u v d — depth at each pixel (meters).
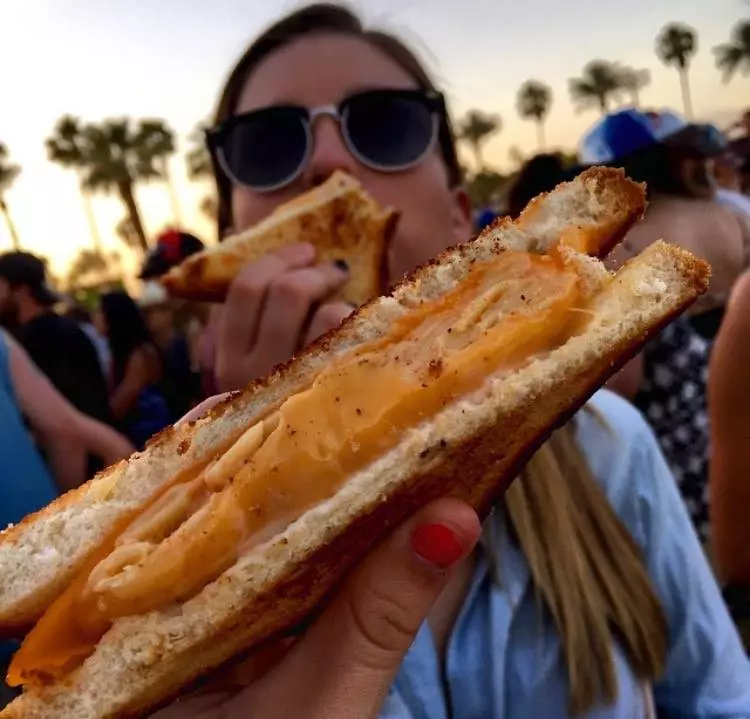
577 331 0.21
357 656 0.20
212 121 0.49
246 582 0.20
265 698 0.21
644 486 0.34
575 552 0.31
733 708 0.32
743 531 0.38
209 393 0.43
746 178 1.17
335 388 0.22
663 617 0.31
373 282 0.38
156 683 0.21
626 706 0.29
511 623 0.30
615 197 0.23
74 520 0.23
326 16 0.43
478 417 0.20
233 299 0.34
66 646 0.22
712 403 0.39
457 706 0.29
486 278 0.23
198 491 0.23
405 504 0.21
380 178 0.41
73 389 0.78
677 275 0.21
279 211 0.38
